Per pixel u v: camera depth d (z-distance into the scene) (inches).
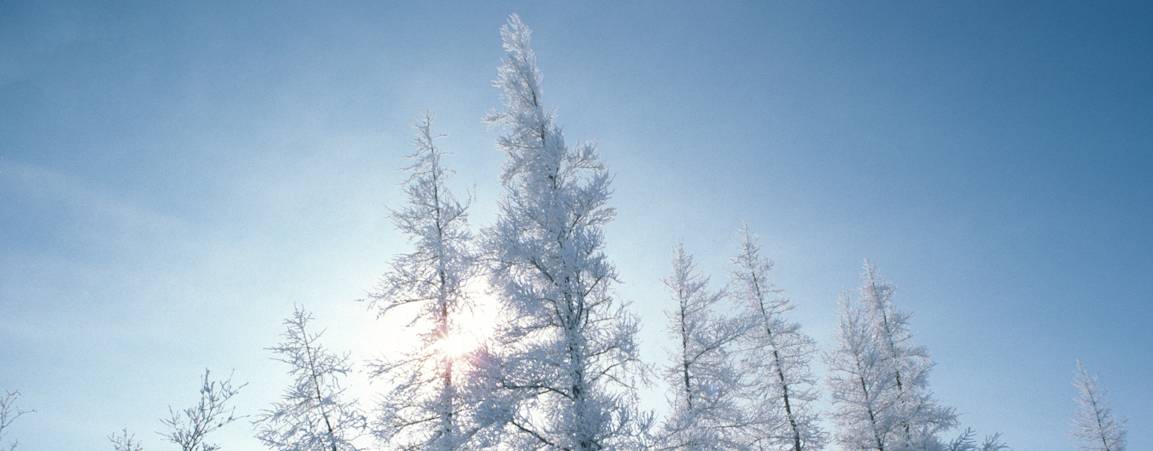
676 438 424.2
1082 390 1328.7
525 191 488.1
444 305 605.0
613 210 468.1
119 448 335.3
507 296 421.7
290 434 587.2
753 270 872.3
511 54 551.5
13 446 374.3
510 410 386.0
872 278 987.9
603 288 437.4
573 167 501.0
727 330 650.2
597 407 371.6
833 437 827.4
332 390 624.1
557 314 429.4
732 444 574.6
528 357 390.3
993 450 698.8
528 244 426.6
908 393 839.7
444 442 454.6
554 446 379.6
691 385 635.5
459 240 639.1
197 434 339.0
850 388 821.9
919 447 754.8
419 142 693.3
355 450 585.3
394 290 619.2
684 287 708.7
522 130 510.6
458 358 548.4
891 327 932.0
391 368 585.9
